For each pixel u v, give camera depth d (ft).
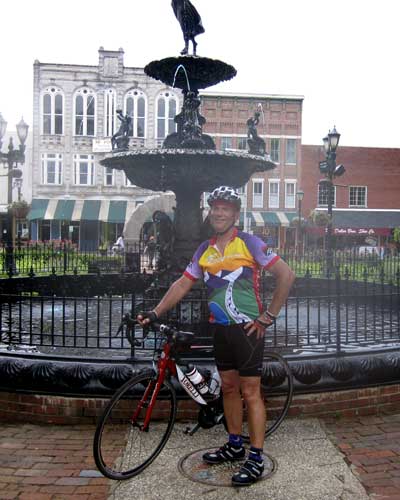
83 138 132.67
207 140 24.89
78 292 38.14
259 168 25.57
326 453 13.14
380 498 10.95
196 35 25.48
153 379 12.65
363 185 142.10
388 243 122.52
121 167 25.05
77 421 15.10
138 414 12.73
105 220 128.16
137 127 133.90
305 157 140.46
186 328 18.72
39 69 130.93
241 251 11.77
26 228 133.69
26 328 24.79
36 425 15.15
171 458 12.79
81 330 24.52
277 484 11.53
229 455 12.51
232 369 12.25
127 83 132.77
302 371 15.31
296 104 138.41
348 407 15.92
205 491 11.25
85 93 132.87
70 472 12.22
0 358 15.70
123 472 11.90
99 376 14.93
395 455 13.14
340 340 18.15
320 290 39.24
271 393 15.07
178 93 133.90
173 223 26.07
